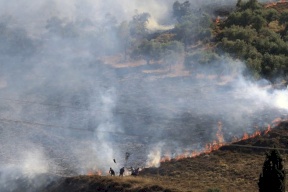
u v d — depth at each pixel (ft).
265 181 128.57
